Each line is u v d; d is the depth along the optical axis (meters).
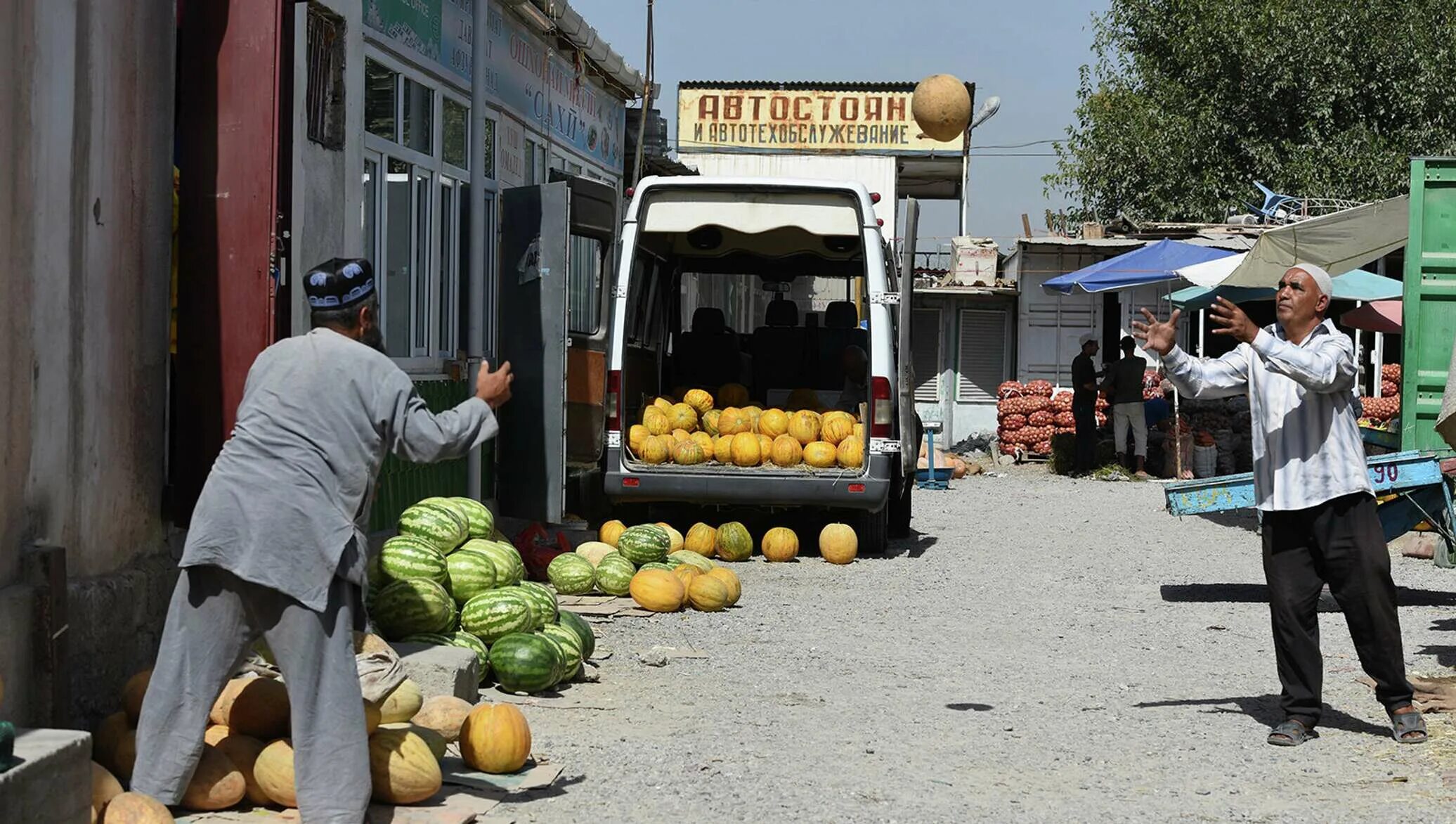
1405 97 36.62
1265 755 7.02
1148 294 32.12
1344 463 7.26
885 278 14.11
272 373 5.37
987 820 5.87
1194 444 26.88
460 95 13.96
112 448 6.71
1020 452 30.09
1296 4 37.44
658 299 16.25
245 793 5.69
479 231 13.80
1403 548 15.37
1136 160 38.59
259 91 7.26
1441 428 8.50
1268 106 37.69
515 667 8.00
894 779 6.46
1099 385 27.45
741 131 40.84
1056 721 7.69
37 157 5.93
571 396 14.07
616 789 6.20
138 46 6.88
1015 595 12.45
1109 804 6.12
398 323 12.36
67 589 6.04
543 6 16.12
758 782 6.36
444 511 8.76
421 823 5.53
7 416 5.71
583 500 15.92
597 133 20.78
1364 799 6.23
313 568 5.19
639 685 8.45
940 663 9.32
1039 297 32.53
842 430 14.56
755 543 15.55
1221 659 9.59
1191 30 38.19
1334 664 9.43
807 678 8.75
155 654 7.00
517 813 5.82
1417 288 12.55
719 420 14.78
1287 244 17.61
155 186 7.11
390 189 12.11
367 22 11.21
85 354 6.42
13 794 4.51
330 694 5.25
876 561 14.52
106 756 5.90
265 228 7.28
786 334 16.41
